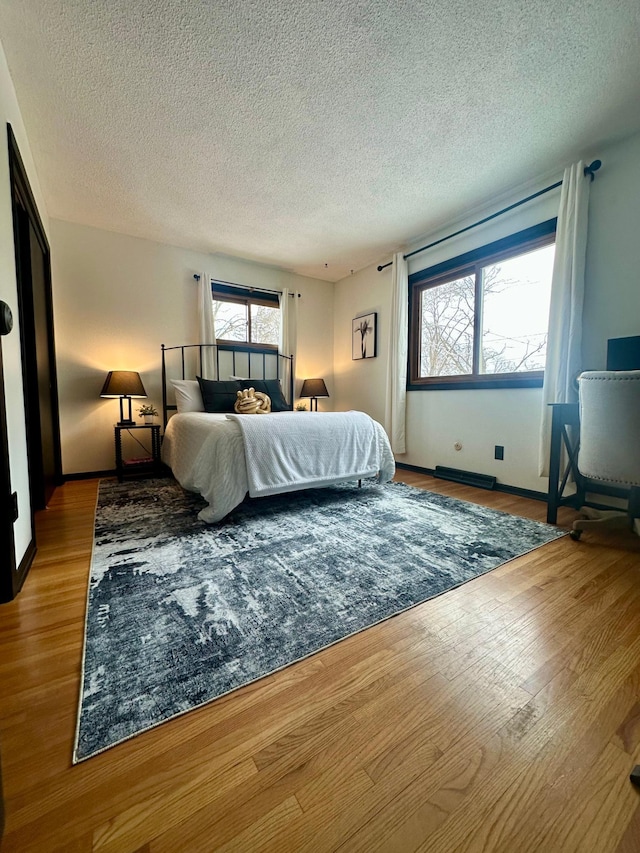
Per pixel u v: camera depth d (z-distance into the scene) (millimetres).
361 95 1750
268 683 897
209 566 1488
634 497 1824
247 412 3000
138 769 686
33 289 2199
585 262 2219
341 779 670
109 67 1591
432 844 573
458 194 2643
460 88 1709
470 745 739
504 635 1082
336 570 1463
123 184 2508
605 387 1407
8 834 577
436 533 1871
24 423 1562
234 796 640
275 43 1479
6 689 868
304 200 2723
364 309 4215
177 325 3604
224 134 2016
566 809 625
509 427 2752
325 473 2314
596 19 1384
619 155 2086
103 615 1156
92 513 2178
